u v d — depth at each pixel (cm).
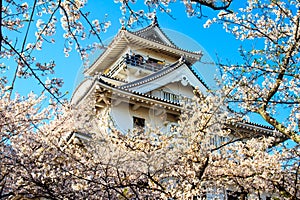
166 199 777
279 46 685
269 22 792
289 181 914
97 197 778
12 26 530
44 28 523
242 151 1006
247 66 712
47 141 906
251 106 735
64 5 571
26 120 926
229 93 791
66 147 951
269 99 683
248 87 753
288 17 710
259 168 924
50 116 1048
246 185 976
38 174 796
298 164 854
